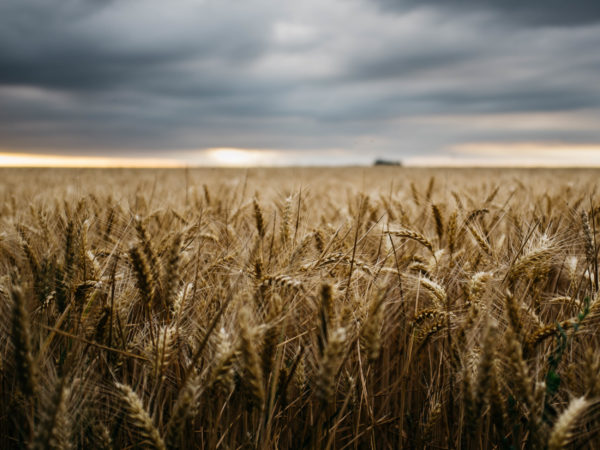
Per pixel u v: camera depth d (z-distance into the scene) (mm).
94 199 4535
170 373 2086
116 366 2057
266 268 2389
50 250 2367
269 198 5270
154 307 2465
